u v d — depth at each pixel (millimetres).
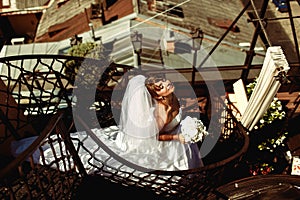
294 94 6340
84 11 14664
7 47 11273
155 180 4094
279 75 4109
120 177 4105
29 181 3996
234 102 6145
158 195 4137
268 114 5402
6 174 2523
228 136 5488
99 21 12375
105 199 4027
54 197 3439
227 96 6145
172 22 12156
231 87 6402
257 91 4652
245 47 11695
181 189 4176
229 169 5461
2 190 3887
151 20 11734
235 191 4047
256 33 5383
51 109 5422
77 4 15492
